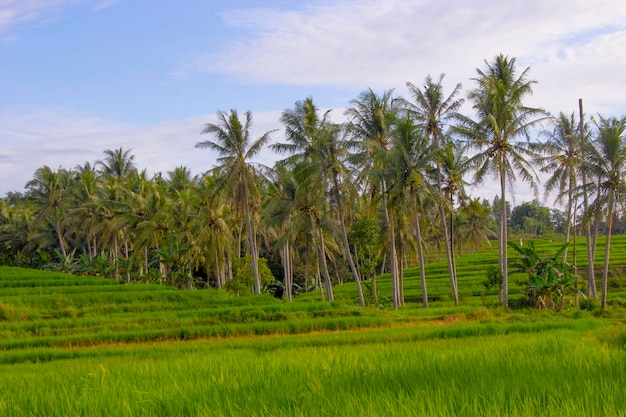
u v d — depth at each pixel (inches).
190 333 1161.4
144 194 2381.9
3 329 1240.2
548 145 1485.0
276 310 1407.5
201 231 1945.1
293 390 359.9
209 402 343.9
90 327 1258.0
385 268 3196.4
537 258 1541.6
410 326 1186.0
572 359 429.1
